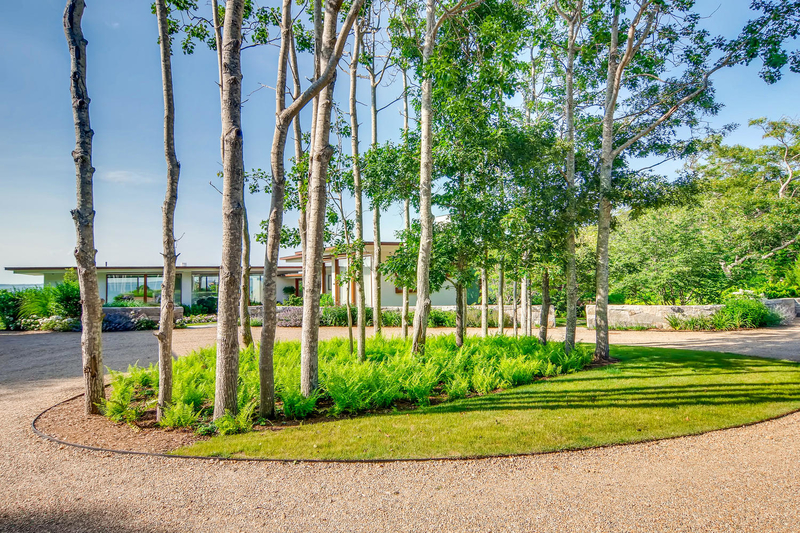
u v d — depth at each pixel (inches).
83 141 226.4
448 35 333.7
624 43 433.4
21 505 131.6
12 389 294.2
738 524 118.8
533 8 418.3
